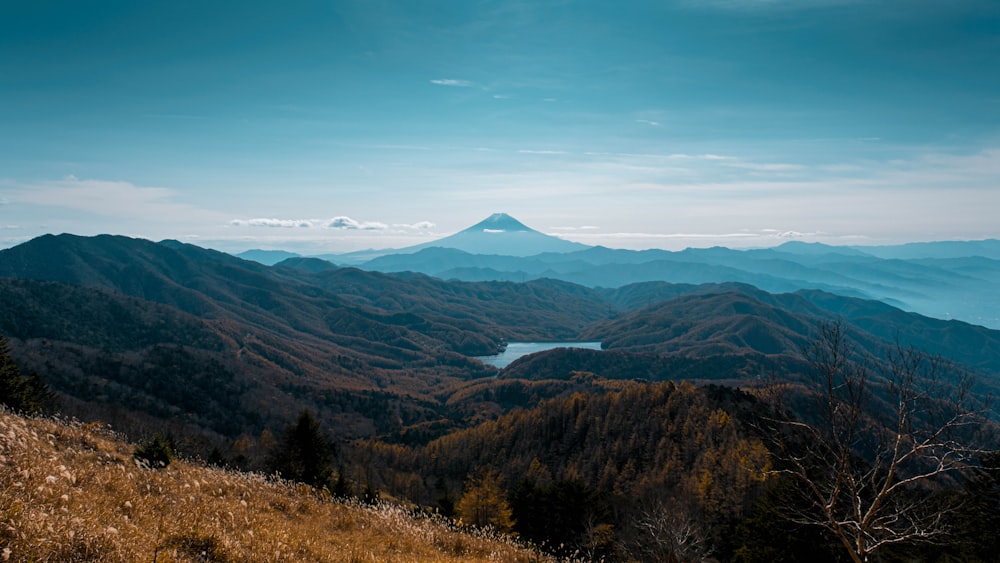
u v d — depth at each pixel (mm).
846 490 18781
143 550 9539
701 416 97500
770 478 33969
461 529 25234
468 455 133250
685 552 35719
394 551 17062
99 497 11906
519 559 22438
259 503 18125
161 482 16141
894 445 16125
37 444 15422
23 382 43688
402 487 106375
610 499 72312
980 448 14883
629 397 123000
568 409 131250
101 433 25109
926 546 28938
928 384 16141
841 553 29656
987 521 25484
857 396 16359
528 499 54062
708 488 68562
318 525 17750
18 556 7547
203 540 11195
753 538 35594
